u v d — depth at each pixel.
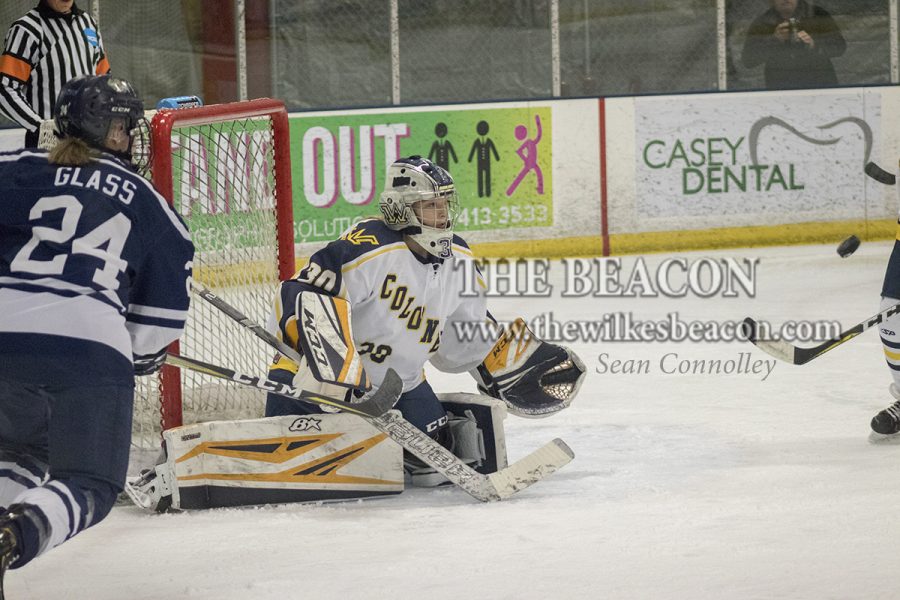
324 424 8.04
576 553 6.59
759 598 5.75
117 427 5.67
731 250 21.56
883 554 6.42
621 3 21.84
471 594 5.90
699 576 6.11
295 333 7.90
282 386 7.13
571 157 21.03
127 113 6.21
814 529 6.96
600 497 7.94
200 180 10.76
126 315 6.05
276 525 7.40
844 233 22.00
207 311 12.31
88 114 6.08
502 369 9.05
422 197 8.10
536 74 21.81
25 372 5.59
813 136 21.75
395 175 8.20
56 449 5.59
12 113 11.24
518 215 20.92
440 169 8.25
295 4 20.77
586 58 21.89
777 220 21.80
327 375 7.62
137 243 5.88
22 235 5.79
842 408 10.84
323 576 6.25
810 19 22.16
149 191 5.96
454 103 20.47
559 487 8.27
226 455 7.84
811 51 22.19
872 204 22.06
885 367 12.79
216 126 10.69
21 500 5.32
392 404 7.46
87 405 5.60
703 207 21.52
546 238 21.09
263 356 11.73
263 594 5.98
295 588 6.06
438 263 8.41
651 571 6.22
